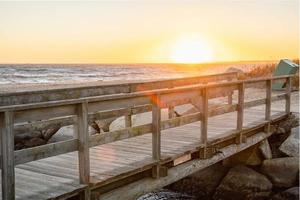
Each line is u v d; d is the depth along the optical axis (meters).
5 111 3.92
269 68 23.27
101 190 5.39
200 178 9.00
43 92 6.25
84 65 94.75
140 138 7.85
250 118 10.18
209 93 7.30
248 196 8.38
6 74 53.59
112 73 67.19
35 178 5.20
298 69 16.53
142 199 8.70
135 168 5.62
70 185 4.88
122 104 5.35
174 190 9.26
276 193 8.55
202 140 7.18
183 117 6.68
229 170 8.95
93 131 10.86
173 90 6.23
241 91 8.37
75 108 4.72
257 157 9.27
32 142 10.18
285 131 10.39
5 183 4.00
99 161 6.01
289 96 11.02
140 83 8.38
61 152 4.61
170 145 7.05
